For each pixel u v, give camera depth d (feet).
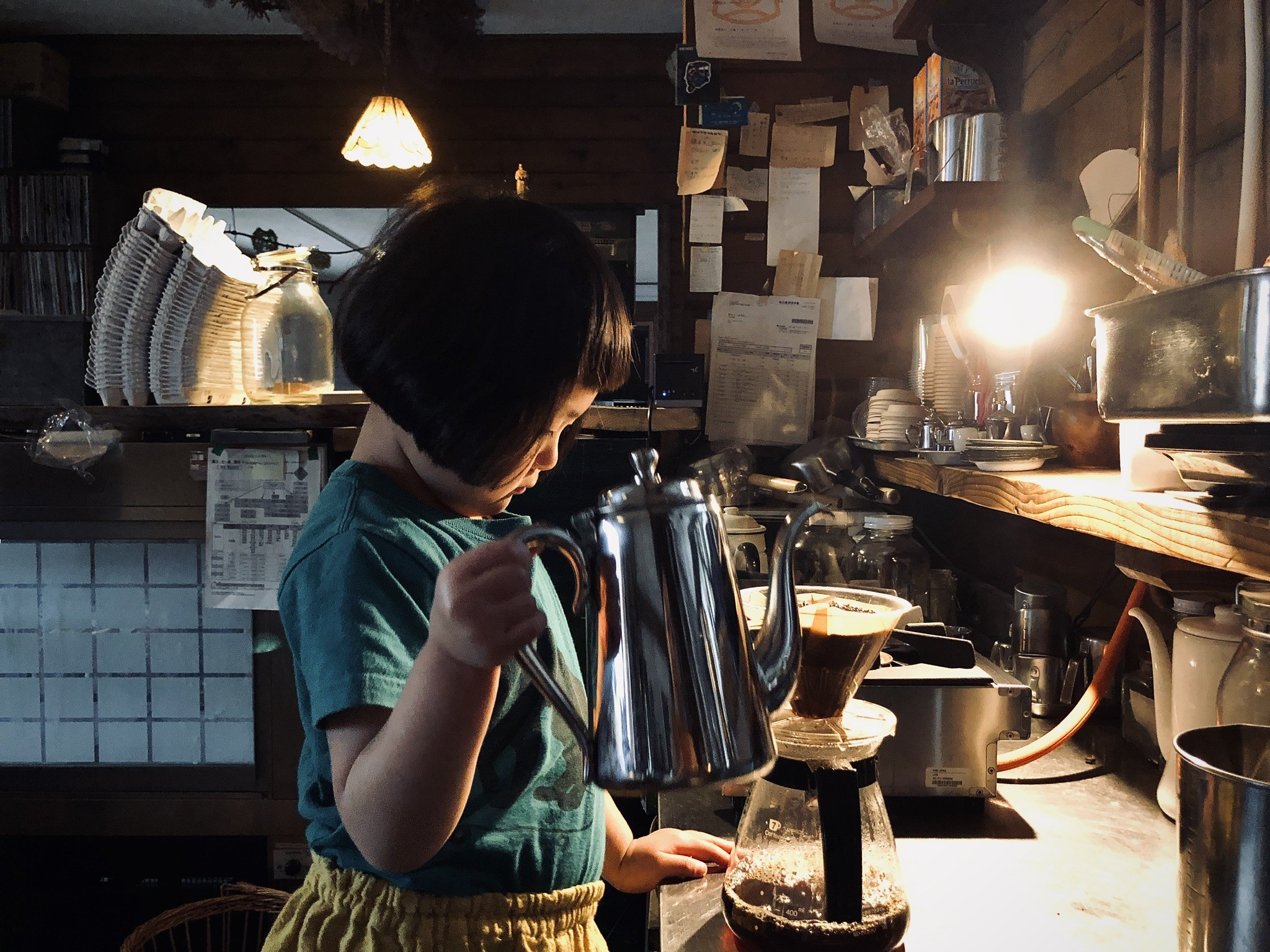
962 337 5.07
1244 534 2.05
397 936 2.54
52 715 5.44
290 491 5.18
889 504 6.95
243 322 6.12
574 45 14.71
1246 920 1.99
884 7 8.00
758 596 3.29
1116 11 4.62
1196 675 3.40
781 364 8.30
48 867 6.08
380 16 13.34
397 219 2.48
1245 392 1.89
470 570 1.80
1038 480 3.59
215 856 6.33
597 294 2.24
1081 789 3.99
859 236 7.97
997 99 6.17
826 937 2.41
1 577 5.39
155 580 5.34
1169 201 4.04
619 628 1.90
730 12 8.05
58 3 13.83
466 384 2.10
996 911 2.96
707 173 8.25
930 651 3.99
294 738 5.37
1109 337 2.55
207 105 15.02
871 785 2.65
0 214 14.24
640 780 1.83
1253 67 2.56
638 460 2.09
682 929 2.93
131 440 5.35
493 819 2.67
